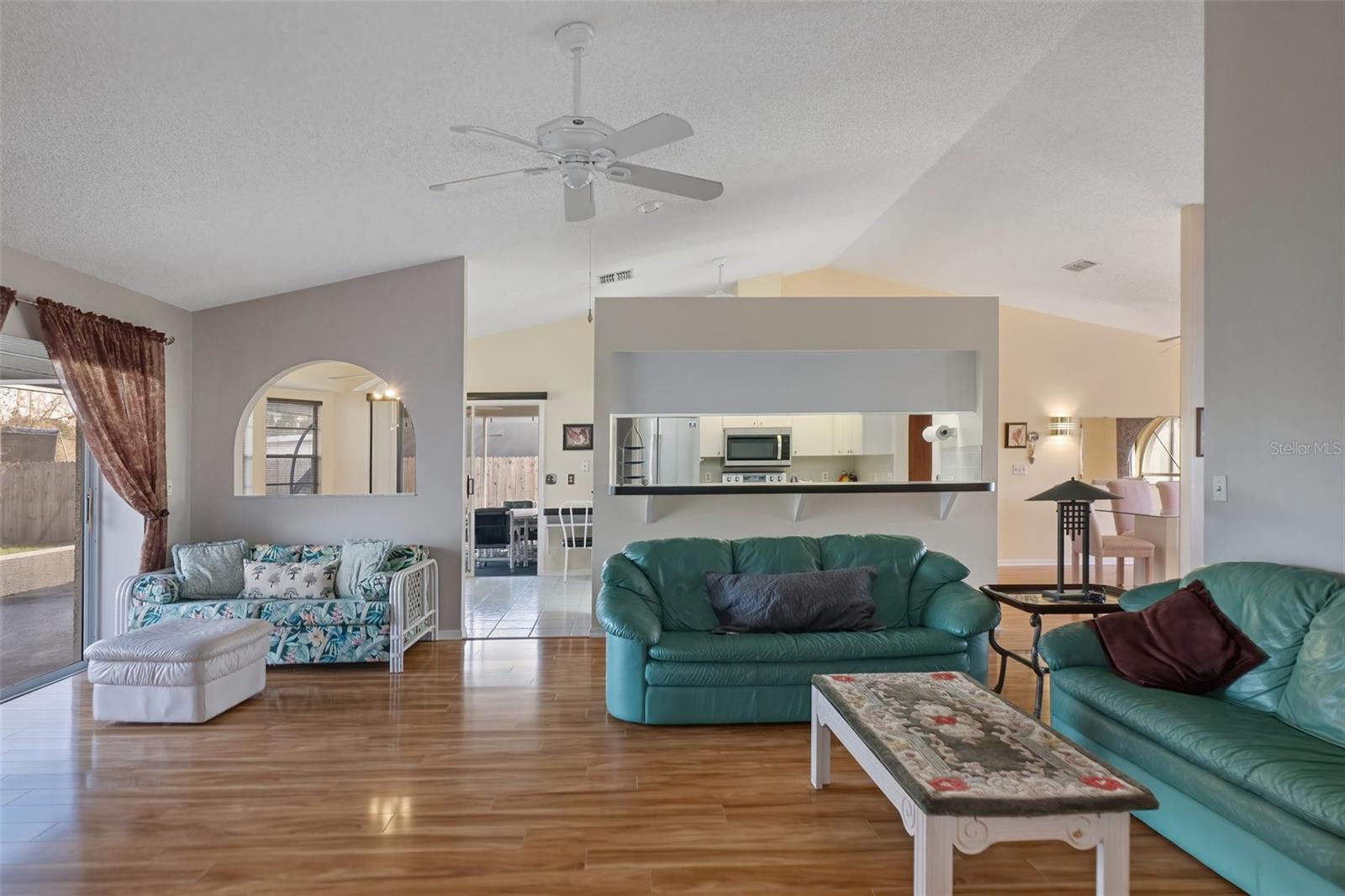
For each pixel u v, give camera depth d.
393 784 2.88
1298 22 2.78
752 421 7.27
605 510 5.29
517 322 8.05
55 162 3.07
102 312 4.43
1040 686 3.63
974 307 5.34
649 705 3.50
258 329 5.28
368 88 2.89
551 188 4.25
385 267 5.24
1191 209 5.07
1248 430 3.04
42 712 3.71
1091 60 3.67
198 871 2.26
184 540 5.16
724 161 4.42
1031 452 8.47
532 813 2.64
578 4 2.58
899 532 5.33
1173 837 2.37
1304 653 2.41
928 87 3.87
